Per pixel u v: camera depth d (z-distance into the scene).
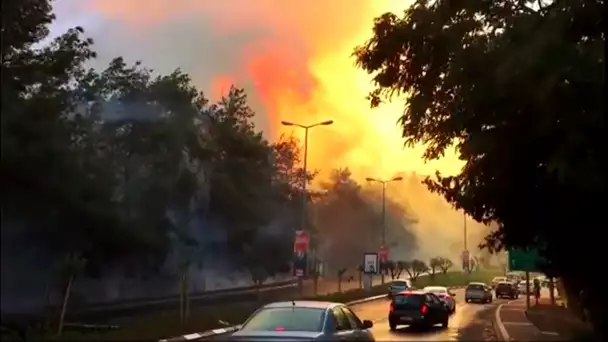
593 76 16.66
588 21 17.34
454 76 18.94
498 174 20.39
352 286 65.00
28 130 15.74
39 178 16.11
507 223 22.45
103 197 18.89
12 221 16.64
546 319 31.80
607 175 16.55
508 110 18.22
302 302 12.69
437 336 25.33
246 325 11.75
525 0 19.98
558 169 16.75
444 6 20.55
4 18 17.48
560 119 17.45
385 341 22.41
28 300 18.78
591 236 19.97
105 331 18.81
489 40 19.36
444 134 21.17
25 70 17.89
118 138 23.95
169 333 22.11
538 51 16.61
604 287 21.31
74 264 17.88
